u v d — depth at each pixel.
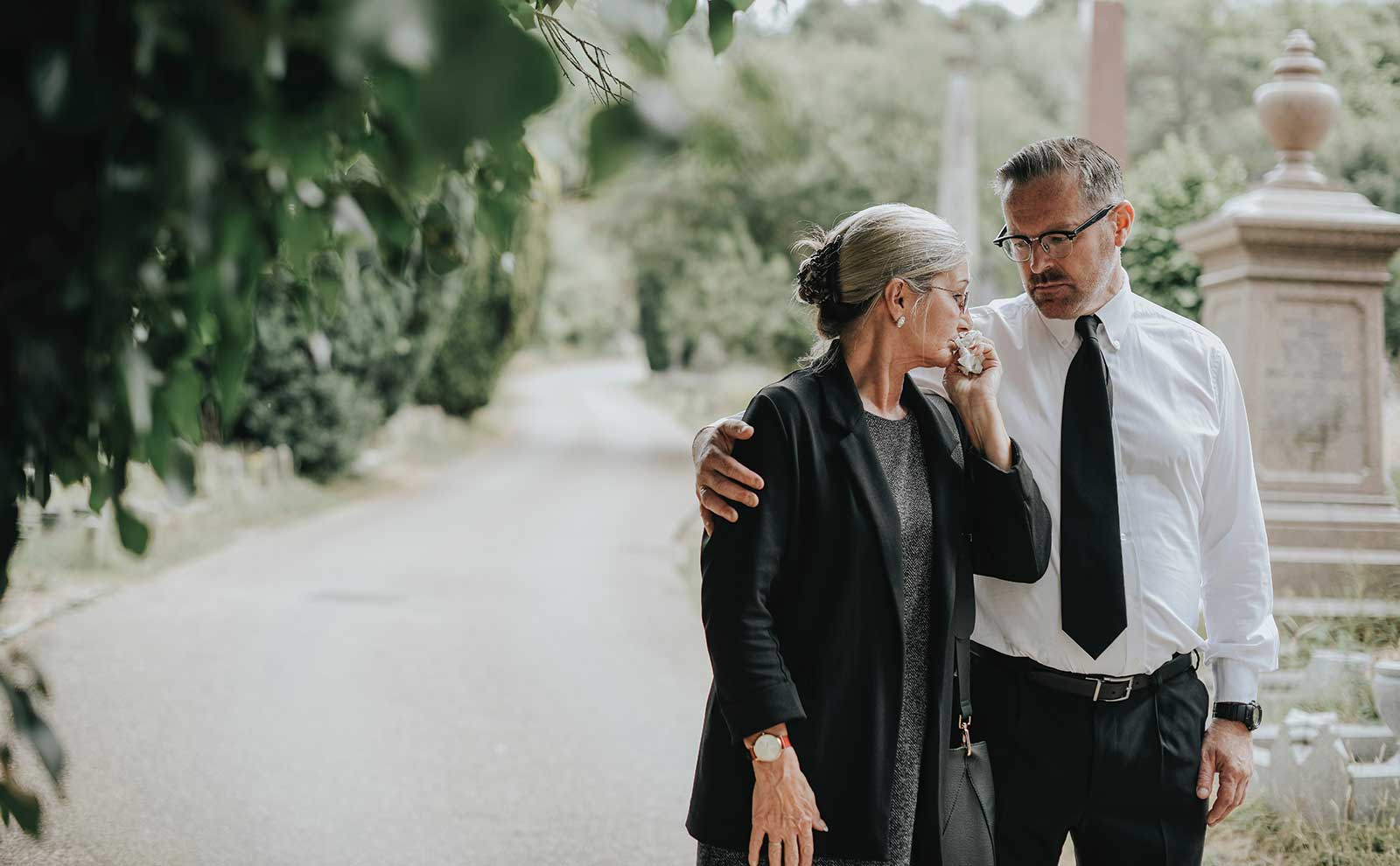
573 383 57.06
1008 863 2.51
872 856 2.17
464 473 23.14
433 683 7.04
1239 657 2.57
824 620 2.20
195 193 0.99
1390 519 6.44
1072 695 2.48
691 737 6.01
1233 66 19.22
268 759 5.50
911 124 26.52
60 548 10.30
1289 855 4.04
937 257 2.27
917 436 2.37
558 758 5.63
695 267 27.95
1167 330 2.64
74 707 6.31
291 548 13.09
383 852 4.41
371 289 17.72
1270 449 6.54
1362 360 6.58
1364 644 5.79
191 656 7.60
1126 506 2.51
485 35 0.80
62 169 1.11
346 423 18.52
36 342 1.18
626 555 12.93
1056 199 2.51
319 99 0.99
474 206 2.10
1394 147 10.71
